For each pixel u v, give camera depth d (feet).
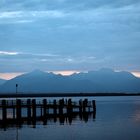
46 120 227.81
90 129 186.09
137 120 233.96
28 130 181.68
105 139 155.12
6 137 160.56
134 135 165.58
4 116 213.87
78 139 155.22
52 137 160.04
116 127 195.11
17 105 216.95
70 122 218.59
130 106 453.99
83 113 275.80
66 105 262.47
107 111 332.80
